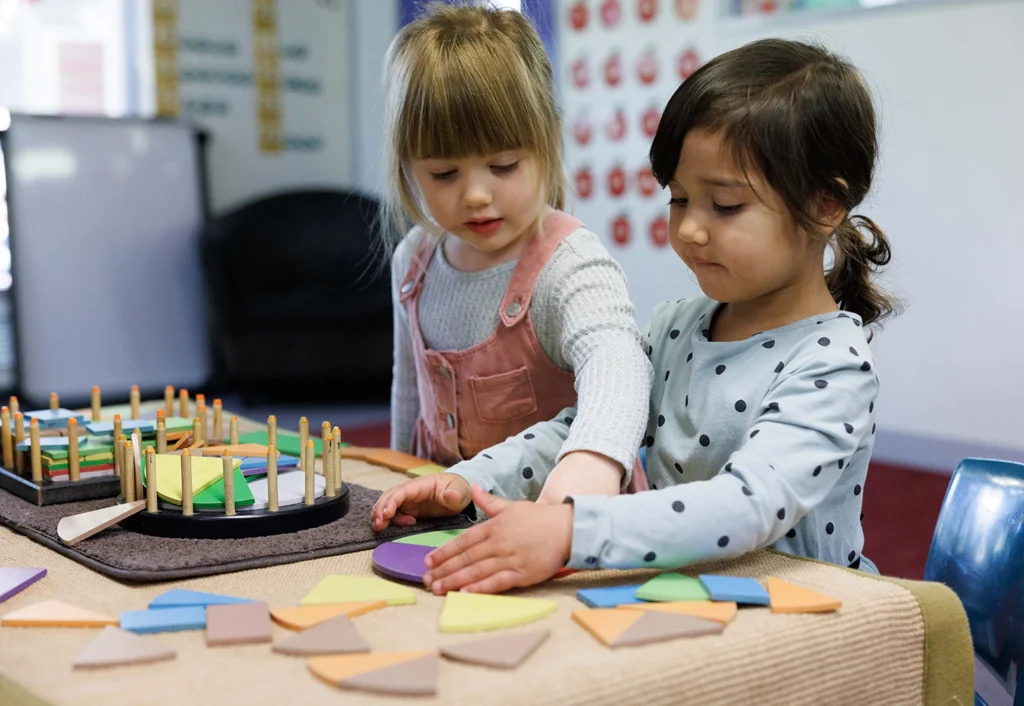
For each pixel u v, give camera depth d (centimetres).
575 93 350
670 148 69
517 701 45
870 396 69
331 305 356
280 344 350
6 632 54
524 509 60
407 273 106
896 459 280
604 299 87
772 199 67
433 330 101
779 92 67
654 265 332
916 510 236
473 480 76
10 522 75
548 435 82
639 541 59
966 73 254
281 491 75
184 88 379
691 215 69
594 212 349
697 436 77
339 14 416
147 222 358
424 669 46
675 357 83
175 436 89
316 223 369
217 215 391
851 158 70
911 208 268
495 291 95
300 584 62
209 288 356
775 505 61
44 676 47
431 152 84
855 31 275
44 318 341
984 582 76
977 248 257
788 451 64
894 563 200
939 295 266
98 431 86
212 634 51
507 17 89
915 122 265
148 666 48
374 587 59
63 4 360
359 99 421
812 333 73
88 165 347
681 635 51
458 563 60
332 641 50
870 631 56
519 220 88
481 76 81
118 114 374
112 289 352
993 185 252
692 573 62
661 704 48
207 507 71
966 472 80
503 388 97
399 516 73
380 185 114
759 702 51
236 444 90
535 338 93
